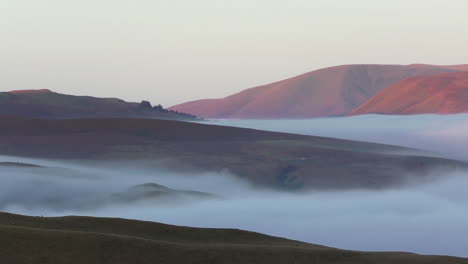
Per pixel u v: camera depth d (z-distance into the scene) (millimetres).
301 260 132500
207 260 128750
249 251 133625
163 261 126312
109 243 127938
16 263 118625
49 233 128250
